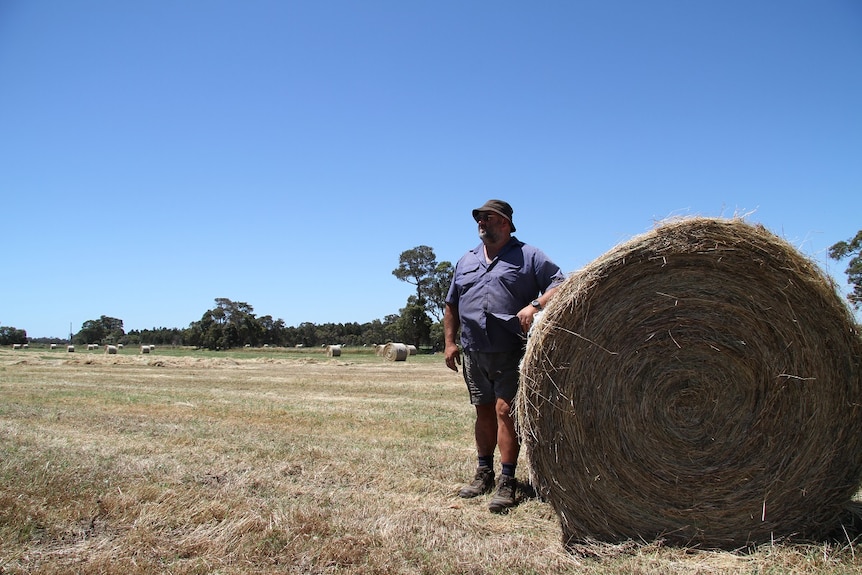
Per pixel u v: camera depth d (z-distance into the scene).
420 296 74.94
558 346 3.84
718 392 3.72
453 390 13.73
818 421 3.59
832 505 3.63
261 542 3.47
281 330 93.56
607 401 3.82
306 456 5.79
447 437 7.05
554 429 3.84
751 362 3.67
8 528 3.55
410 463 5.56
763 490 3.63
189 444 6.32
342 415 8.93
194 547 3.39
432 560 3.30
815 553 3.38
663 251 3.73
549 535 3.86
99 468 5.00
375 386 14.88
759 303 3.66
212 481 4.80
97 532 3.63
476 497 4.66
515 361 4.56
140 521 3.76
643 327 3.81
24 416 8.09
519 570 3.22
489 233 4.70
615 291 3.82
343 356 44.72
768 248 3.61
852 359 3.59
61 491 4.25
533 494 4.71
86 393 11.66
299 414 9.01
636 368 3.81
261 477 4.93
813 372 3.59
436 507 4.32
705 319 3.74
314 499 4.38
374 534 3.65
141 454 5.75
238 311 88.75
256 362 29.34
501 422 4.49
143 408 9.42
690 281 3.76
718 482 3.68
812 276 3.57
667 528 3.71
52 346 59.66
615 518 3.78
